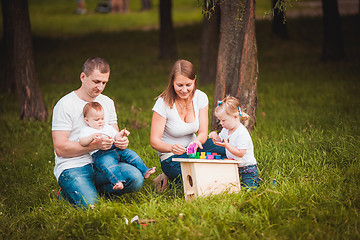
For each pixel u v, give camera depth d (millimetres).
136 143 6922
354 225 3832
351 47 16234
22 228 4348
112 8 33344
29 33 8719
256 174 4844
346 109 8211
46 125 8344
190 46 19844
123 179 4422
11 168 6176
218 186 4559
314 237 3684
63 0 38625
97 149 4457
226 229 3803
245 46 6418
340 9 25750
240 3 6277
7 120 8977
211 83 12250
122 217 4176
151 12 32656
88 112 4453
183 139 5020
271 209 4105
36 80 8828
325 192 4531
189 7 34094
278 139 6457
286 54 16281
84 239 3924
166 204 4406
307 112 8250
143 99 10961
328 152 5551
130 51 19547
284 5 5379
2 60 17203
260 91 10844
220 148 5051
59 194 4777
